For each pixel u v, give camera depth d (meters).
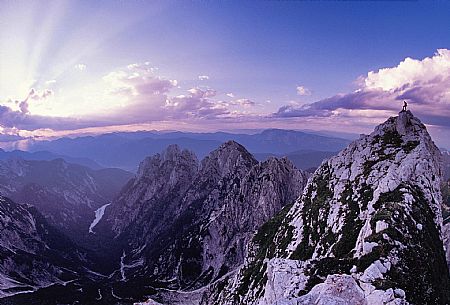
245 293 183.12
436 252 100.94
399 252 90.19
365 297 71.75
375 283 75.62
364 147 180.88
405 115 175.62
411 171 134.75
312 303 70.19
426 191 128.25
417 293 78.94
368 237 100.00
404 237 97.06
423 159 139.62
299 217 190.62
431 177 135.75
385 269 83.06
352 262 91.00
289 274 97.00
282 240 190.12
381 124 188.38
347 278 75.06
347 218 142.88
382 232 97.75
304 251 159.50
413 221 107.50
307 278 91.94
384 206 114.75
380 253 89.06
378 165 159.50
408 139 167.12
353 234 128.38
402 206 113.06
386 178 135.88
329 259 97.25
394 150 163.75
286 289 92.12
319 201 181.38
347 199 156.50
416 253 92.44
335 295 71.00
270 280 105.06
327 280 75.38
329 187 186.38
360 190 154.12
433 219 118.31
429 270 88.38
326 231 153.62
